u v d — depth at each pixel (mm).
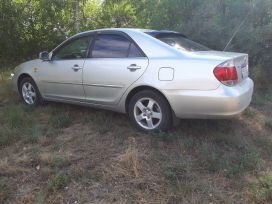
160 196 4023
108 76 5695
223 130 5805
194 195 4047
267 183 4250
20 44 10664
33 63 6938
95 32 6082
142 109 5512
